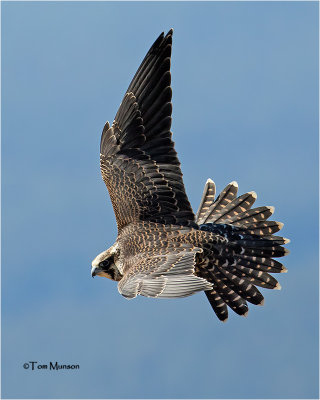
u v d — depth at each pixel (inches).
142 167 552.1
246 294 586.2
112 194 555.2
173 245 520.4
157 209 542.9
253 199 612.7
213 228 588.4
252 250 589.6
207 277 587.5
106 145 565.6
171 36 551.2
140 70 558.9
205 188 624.1
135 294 448.8
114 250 539.8
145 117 555.5
